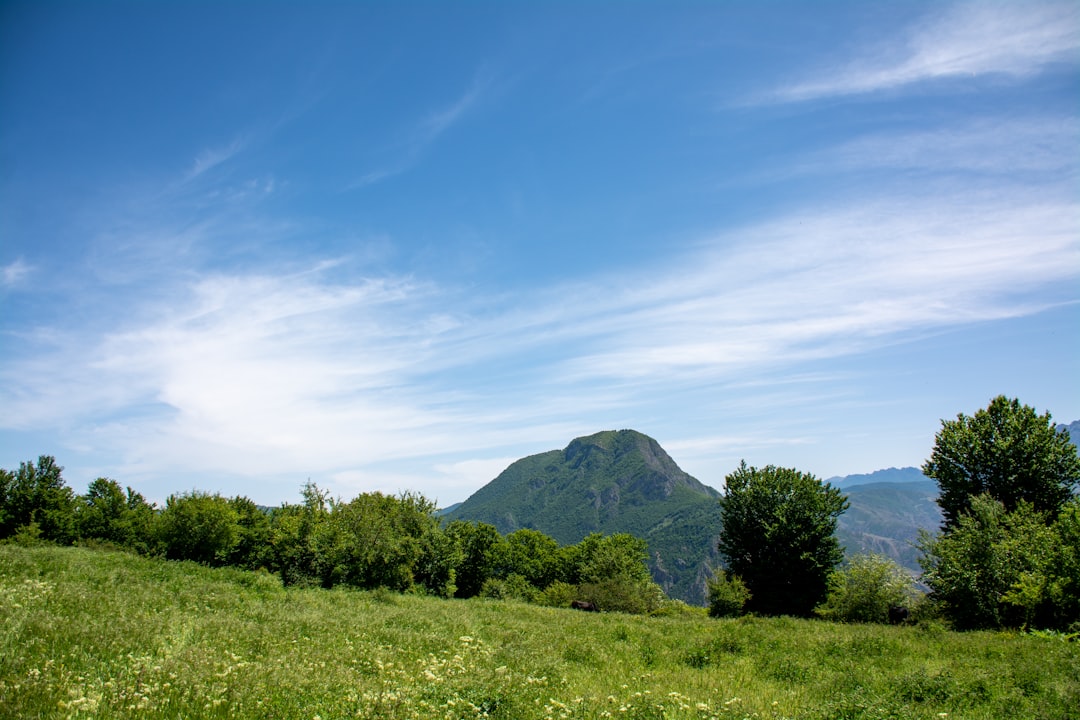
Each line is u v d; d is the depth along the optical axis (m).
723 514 46.28
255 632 12.40
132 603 13.85
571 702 9.52
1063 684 11.41
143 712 6.47
